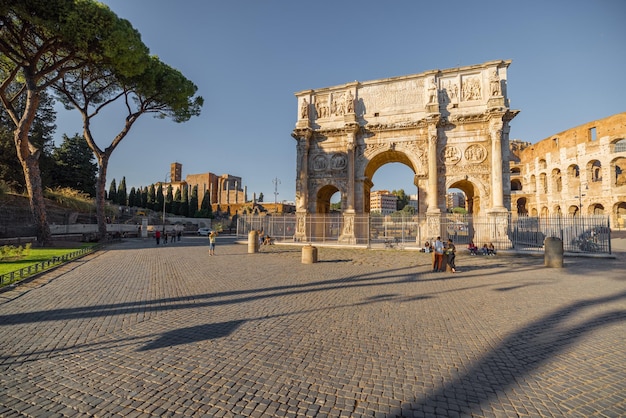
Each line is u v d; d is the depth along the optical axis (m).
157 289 13.08
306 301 11.27
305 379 5.73
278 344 7.34
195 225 85.12
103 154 39.19
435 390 5.39
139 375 5.86
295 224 41.06
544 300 11.66
